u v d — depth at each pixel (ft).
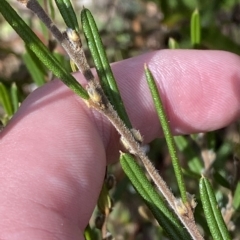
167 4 0.72
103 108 0.43
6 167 0.48
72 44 0.42
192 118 0.57
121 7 0.85
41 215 0.46
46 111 0.51
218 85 0.57
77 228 0.48
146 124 0.56
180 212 0.43
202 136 0.59
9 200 0.46
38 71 0.63
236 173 0.55
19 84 0.74
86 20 0.45
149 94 0.56
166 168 0.73
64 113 0.51
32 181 0.47
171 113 0.57
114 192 0.65
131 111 0.56
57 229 0.46
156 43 0.79
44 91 0.52
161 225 0.45
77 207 0.48
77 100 0.52
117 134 0.54
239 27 0.78
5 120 0.61
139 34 0.80
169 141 0.43
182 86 0.57
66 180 0.48
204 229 0.54
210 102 0.57
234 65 0.57
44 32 0.60
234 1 0.72
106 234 0.51
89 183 0.49
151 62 0.57
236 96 0.57
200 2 0.71
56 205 0.47
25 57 0.63
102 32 0.81
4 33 0.90
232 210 0.55
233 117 0.58
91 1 0.88
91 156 0.50
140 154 0.44
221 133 0.74
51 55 0.42
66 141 0.49
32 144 0.49
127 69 0.56
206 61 0.57
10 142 0.49
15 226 0.45
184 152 0.60
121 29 0.81
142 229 0.73
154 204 0.44
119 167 0.68
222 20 0.76
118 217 0.73
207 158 0.59
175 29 0.76
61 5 0.43
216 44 0.70
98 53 0.45
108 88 0.45
